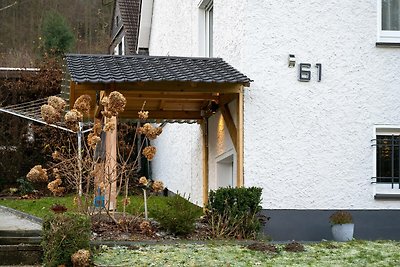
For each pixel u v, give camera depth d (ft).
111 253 31.94
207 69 44.24
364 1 43.91
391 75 43.83
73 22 131.03
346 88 43.47
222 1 48.37
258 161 42.42
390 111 43.68
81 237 30.32
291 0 43.37
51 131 70.85
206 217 39.88
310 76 43.16
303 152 42.83
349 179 43.06
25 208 54.95
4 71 74.79
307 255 33.17
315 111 43.11
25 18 124.36
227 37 46.96
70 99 46.80
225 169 51.08
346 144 43.21
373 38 43.78
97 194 38.24
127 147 65.41
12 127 72.79
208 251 32.94
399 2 44.50
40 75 74.79
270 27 43.19
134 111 54.80
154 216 37.65
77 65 44.06
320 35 43.47
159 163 77.36
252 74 42.88
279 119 42.80
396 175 43.57
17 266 31.99
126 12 97.50
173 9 69.92
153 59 47.11
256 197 39.27
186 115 54.60
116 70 43.09
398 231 42.93
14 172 72.18
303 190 42.65
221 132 49.49
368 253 33.91
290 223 42.24
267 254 33.12
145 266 29.58
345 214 40.11
